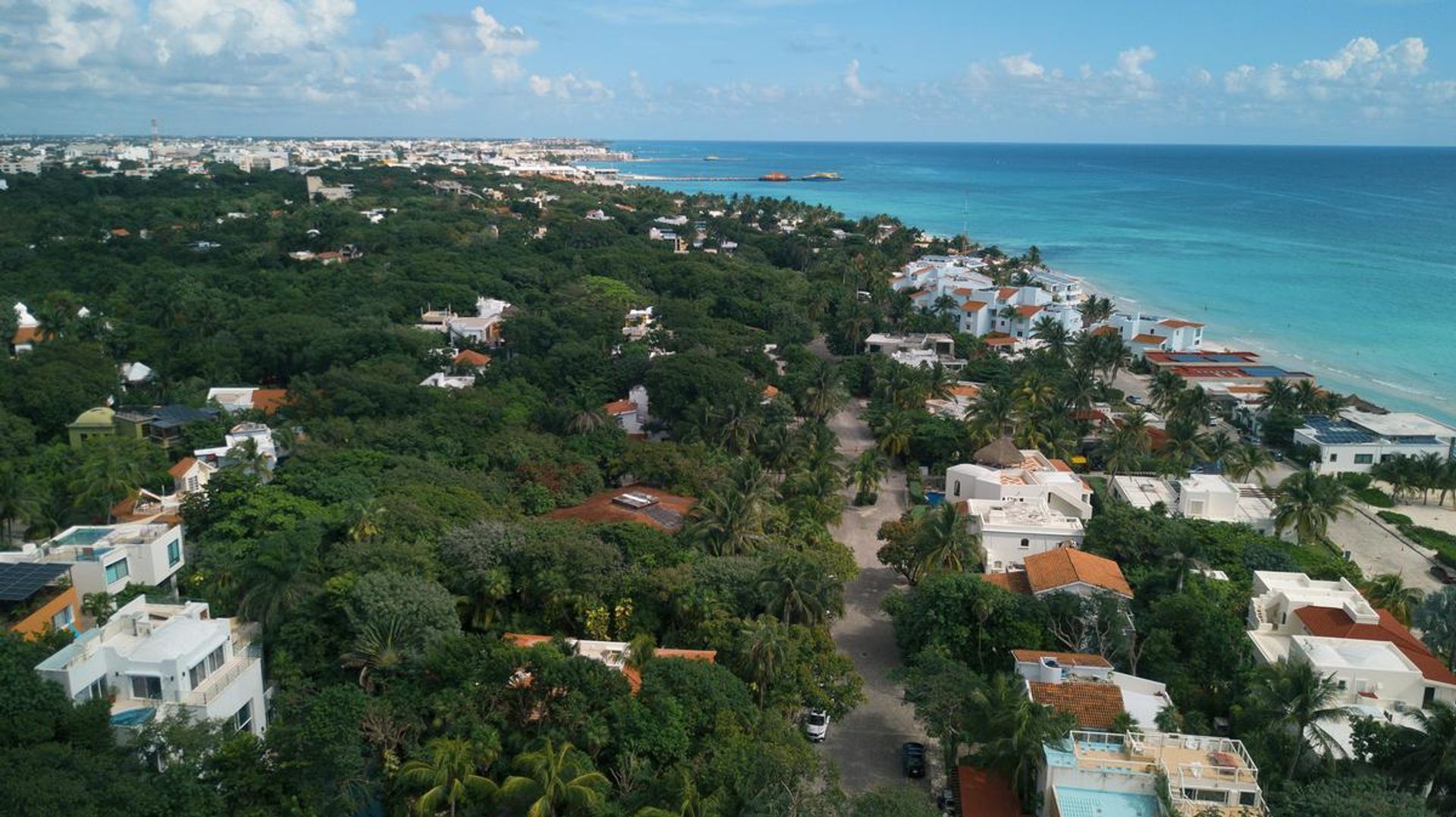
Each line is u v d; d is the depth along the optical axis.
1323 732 54.00
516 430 111.75
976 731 56.88
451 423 111.06
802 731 63.88
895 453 122.88
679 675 56.75
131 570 66.94
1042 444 116.88
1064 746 53.56
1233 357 173.50
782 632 63.25
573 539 73.12
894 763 62.66
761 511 84.94
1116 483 104.44
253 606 61.91
